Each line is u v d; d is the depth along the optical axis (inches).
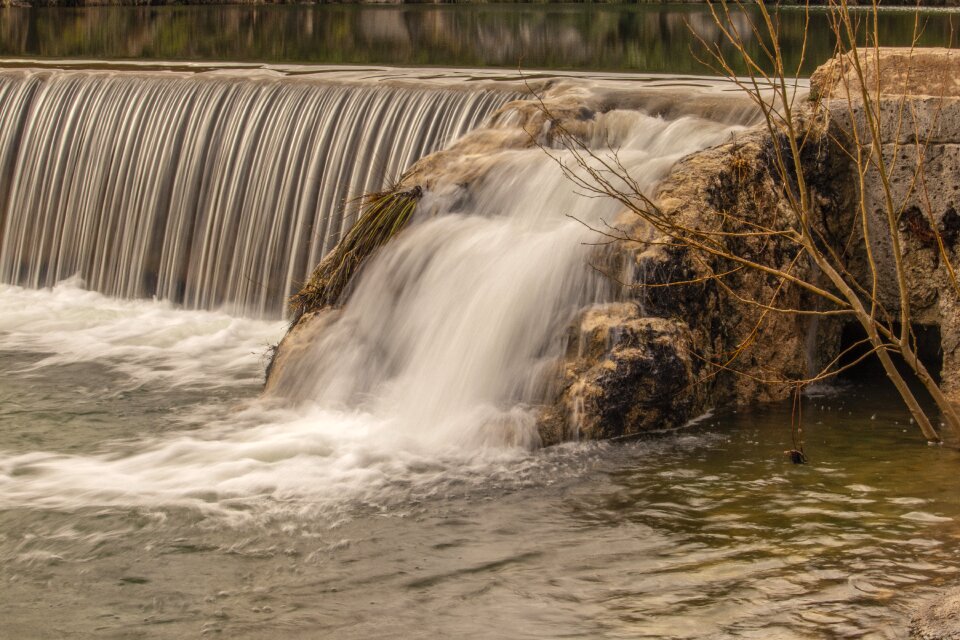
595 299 381.4
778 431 368.8
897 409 389.1
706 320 387.9
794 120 421.1
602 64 765.3
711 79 608.1
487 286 391.5
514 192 431.2
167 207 593.0
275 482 332.5
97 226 609.9
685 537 293.1
